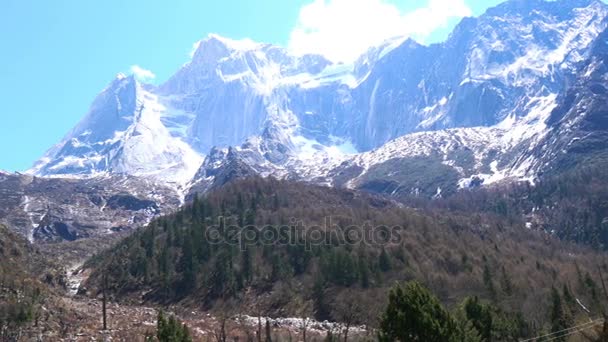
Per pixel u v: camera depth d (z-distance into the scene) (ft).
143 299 634.43
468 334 254.88
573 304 415.64
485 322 314.96
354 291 551.59
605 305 392.47
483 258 629.51
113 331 406.82
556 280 571.69
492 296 488.02
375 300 512.22
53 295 475.72
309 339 431.02
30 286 449.06
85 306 485.15
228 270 639.35
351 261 588.50
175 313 552.00
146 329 417.49
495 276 558.15
